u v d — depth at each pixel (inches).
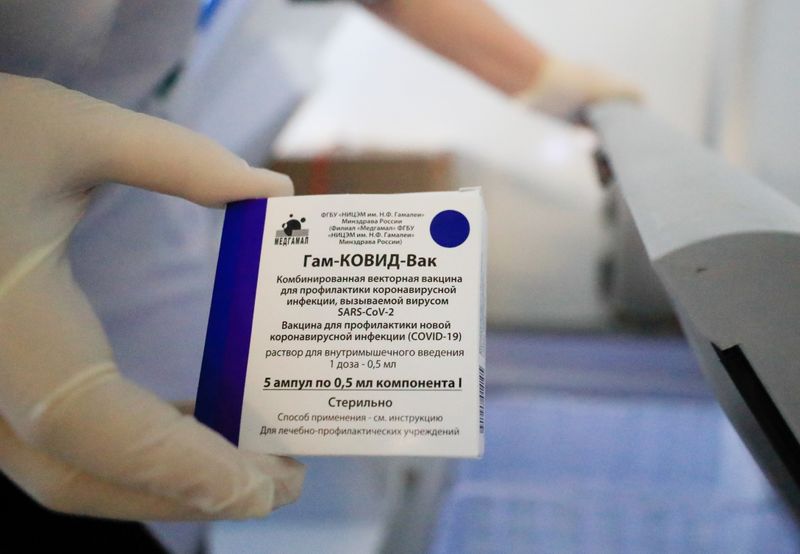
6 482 29.4
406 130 58.2
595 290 53.5
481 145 57.5
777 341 11.6
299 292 16.7
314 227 17.0
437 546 36.9
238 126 44.0
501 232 56.0
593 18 57.7
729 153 45.8
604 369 50.5
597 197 55.2
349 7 54.3
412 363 16.1
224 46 42.9
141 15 25.3
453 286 16.3
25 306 18.0
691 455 47.2
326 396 16.2
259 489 16.9
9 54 21.7
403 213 16.9
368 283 16.5
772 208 12.6
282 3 49.3
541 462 48.9
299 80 46.4
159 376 34.5
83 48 22.9
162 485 17.1
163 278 36.1
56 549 29.6
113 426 17.3
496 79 48.8
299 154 54.3
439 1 44.1
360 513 37.7
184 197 20.4
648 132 24.7
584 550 40.3
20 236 18.4
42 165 19.1
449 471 40.1
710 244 10.9
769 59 39.7
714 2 55.3
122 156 19.6
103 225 32.8
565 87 46.9
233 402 16.6
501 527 41.5
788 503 19.6
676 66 56.4
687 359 49.2
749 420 15.8
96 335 18.9
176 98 37.4
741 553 38.0
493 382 51.3
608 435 48.8
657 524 40.5
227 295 17.0
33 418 17.7
